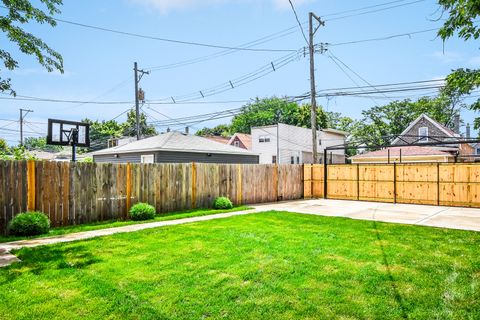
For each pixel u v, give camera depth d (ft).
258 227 24.93
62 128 40.42
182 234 22.18
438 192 43.37
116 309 10.91
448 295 12.05
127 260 16.21
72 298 11.76
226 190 40.47
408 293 12.25
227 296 11.96
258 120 172.55
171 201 34.42
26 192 24.53
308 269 14.87
